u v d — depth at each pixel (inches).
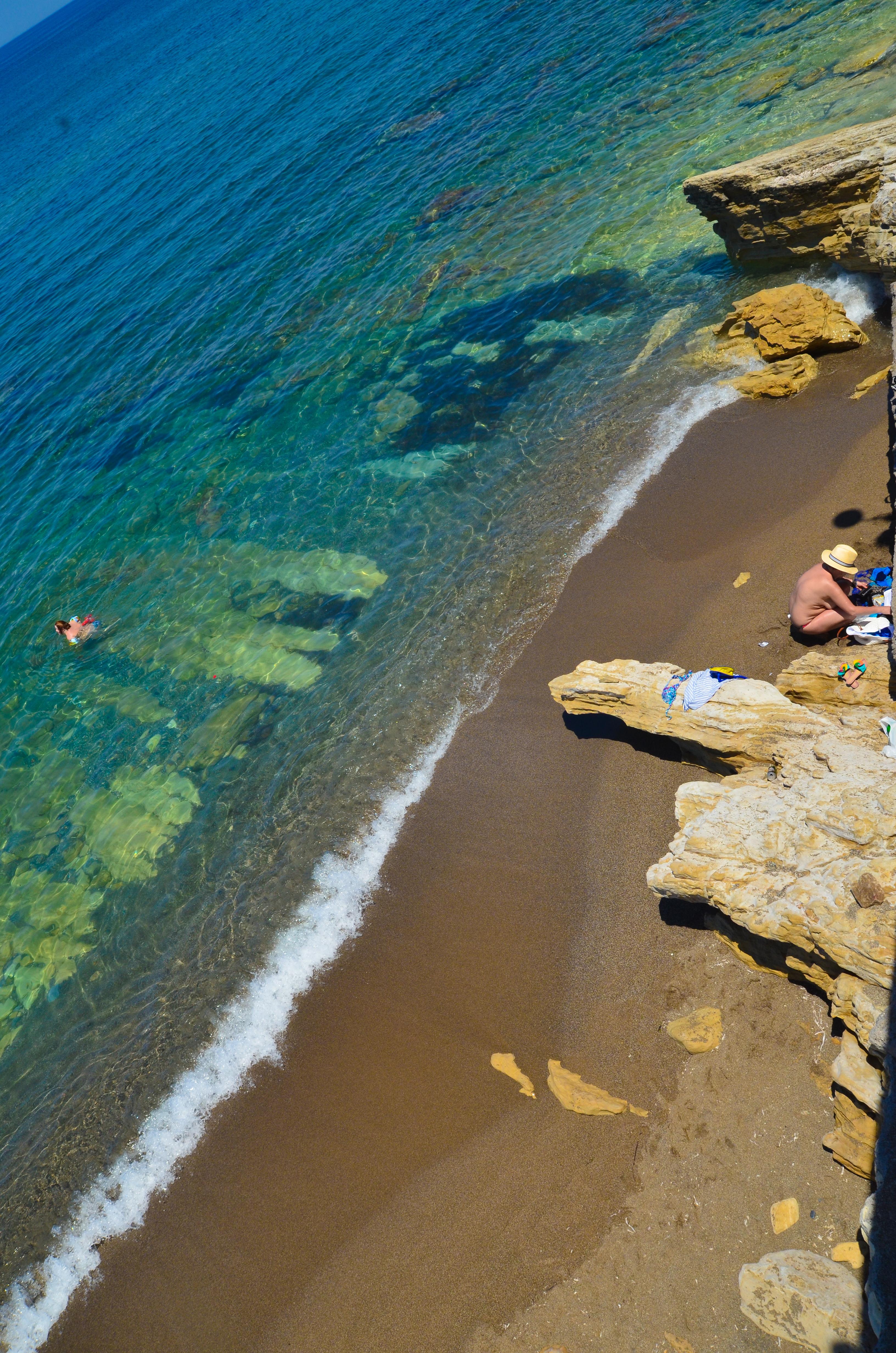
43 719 638.5
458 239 1027.3
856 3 1000.2
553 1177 297.9
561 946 361.4
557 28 1475.1
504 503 631.8
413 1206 310.3
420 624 568.4
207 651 636.1
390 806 462.9
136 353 1150.3
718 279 732.7
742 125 898.1
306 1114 355.3
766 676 400.8
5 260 1796.3
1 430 1104.2
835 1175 254.5
